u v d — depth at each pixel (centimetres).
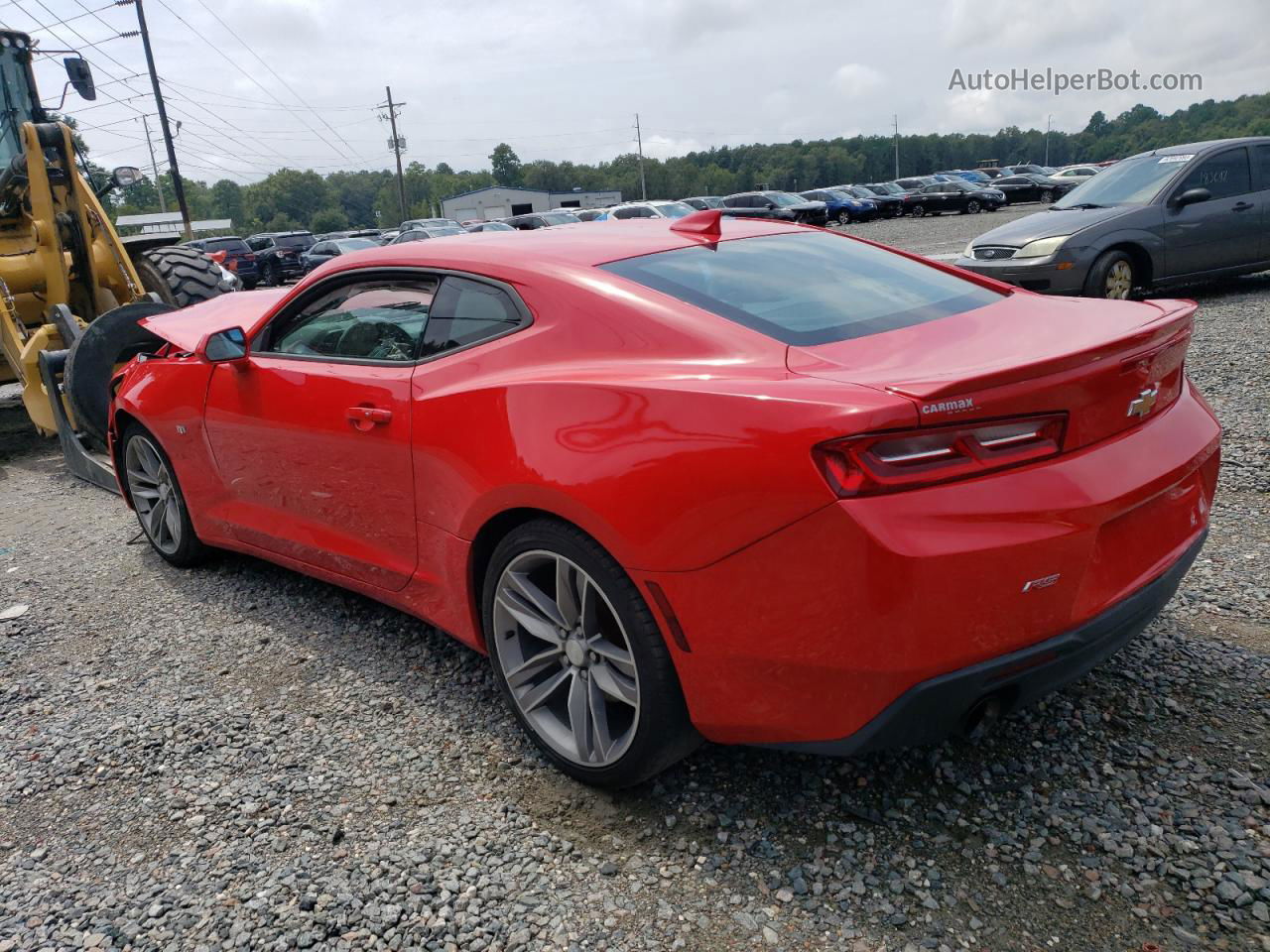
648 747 240
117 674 351
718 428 211
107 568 466
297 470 347
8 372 801
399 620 380
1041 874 215
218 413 379
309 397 332
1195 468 239
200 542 443
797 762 264
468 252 298
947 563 192
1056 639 210
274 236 3519
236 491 389
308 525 356
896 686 199
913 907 209
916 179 4856
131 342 611
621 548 226
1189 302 262
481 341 280
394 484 302
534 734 272
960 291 293
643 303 253
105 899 231
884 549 190
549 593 273
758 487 202
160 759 292
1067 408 209
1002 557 197
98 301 805
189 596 421
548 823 248
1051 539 201
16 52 778
